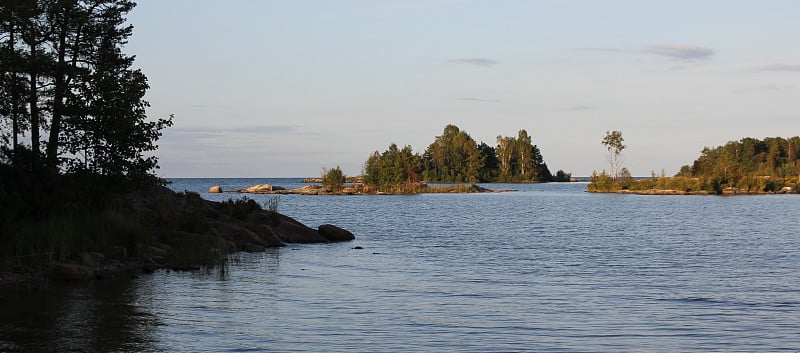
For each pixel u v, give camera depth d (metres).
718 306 20.02
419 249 37.09
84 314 17.41
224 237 33.72
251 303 19.56
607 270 28.45
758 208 87.44
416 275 26.31
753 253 35.94
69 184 29.64
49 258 23.27
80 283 21.83
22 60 31.02
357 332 16.22
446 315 18.36
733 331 16.77
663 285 24.20
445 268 28.72
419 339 15.62
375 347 14.88
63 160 31.66
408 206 90.38
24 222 25.52
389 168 140.50
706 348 15.16
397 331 16.39
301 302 19.92
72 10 33.50
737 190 142.88
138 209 33.50
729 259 32.94
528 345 15.21
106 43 35.25
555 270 28.38
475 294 21.91
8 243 23.81
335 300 20.38
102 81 32.22
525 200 113.44
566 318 18.12
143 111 33.44
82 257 24.08
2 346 14.26
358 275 25.98
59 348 14.20
